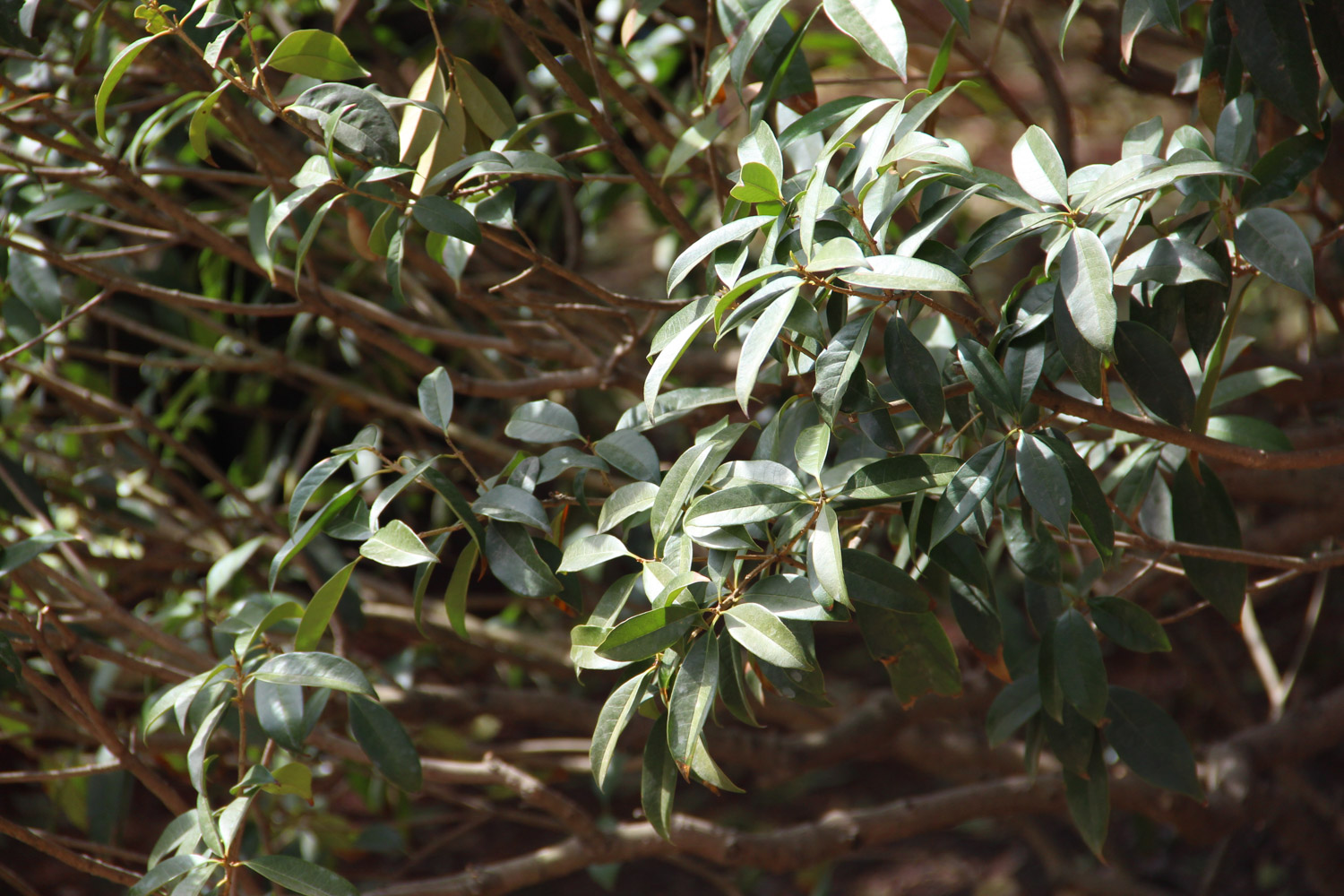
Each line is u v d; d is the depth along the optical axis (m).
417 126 2.30
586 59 2.41
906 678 2.15
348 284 3.80
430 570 2.17
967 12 2.15
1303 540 3.38
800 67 2.38
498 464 3.99
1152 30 3.60
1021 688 2.36
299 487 2.16
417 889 2.65
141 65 2.89
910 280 1.97
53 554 3.32
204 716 2.30
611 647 2.02
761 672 2.14
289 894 2.63
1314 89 2.13
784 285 2.00
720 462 2.11
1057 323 2.02
